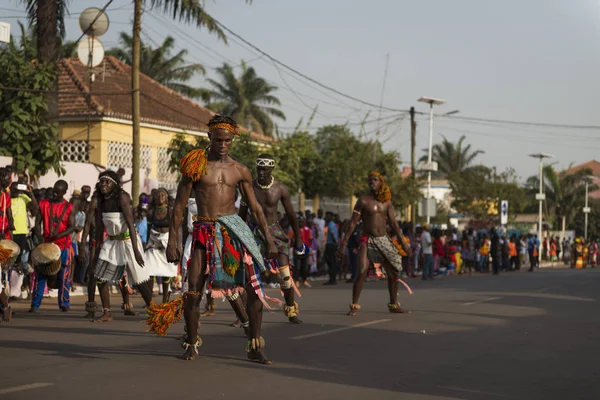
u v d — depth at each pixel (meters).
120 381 6.55
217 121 7.38
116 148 27.05
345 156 33.41
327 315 12.30
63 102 27.62
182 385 6.43
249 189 7.53
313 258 24.91
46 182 19.84
